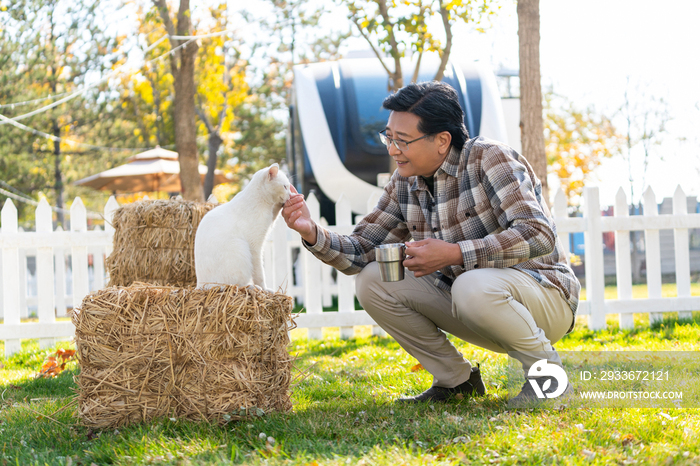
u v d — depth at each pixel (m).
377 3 6.26
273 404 2.42
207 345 2.25
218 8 10.30
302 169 7.07
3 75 13.24
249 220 2.73
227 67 16.02
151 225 3.53
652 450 1.84
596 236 5.07
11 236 4.91
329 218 7.05
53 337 4.95
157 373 2.26
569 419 2.20
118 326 2.26
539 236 2.24
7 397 3.12
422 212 2.61
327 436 2.12
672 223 5.13
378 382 3.20
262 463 1.80
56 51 13.83
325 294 7.02
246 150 22.20
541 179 5.60
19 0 12.40
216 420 2.24
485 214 2.42
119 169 11.24
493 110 7.09
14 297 4.93
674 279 13.60
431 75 7.25
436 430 2.09
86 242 4.99
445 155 2.43
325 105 6.93
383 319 2.65
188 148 7.78
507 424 2.13
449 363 2.65
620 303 5.06
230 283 2.64
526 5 5.62
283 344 2.49
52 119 15.10
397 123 2.37
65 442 2.16
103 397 2.28
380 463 1.76
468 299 2.26
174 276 3.52
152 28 10.97
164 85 13.18
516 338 2.31
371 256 2.74
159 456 1.90
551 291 2.40
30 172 15.52
